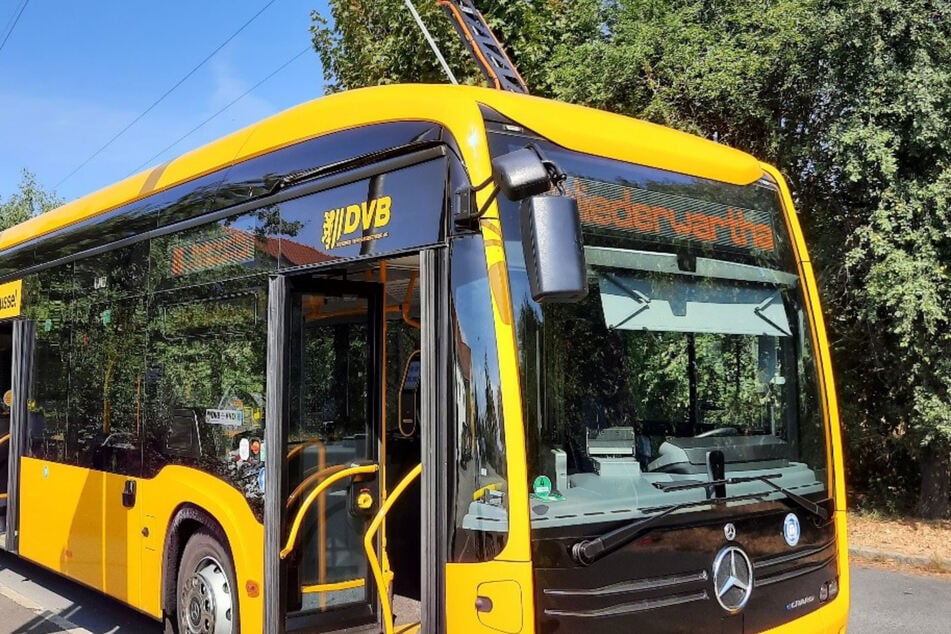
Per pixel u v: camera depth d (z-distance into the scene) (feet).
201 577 16.11
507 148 12.03
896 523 32.07
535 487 10.89
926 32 28.99
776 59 31.53
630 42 34.68
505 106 12.32
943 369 29.04
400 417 17.13
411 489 17.12
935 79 28.40
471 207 11.51
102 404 20.06
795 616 13.14
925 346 29.25
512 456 10.78
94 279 20.89
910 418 31.91
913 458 34.06
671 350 12.82
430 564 11.41
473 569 10.92
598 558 11.08
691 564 11.91
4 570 27.53
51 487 21.83
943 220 28.68
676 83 33.32
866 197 30.86
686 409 12.82
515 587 10.57
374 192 13.28
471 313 11.34
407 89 13.41
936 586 25.05
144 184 19.74
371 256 13.09
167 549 17.11
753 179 14.97
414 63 41.37
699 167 14.11
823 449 14.51
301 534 14.65
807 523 13.61
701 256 13.71
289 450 14.58
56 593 24.48
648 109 33.37
